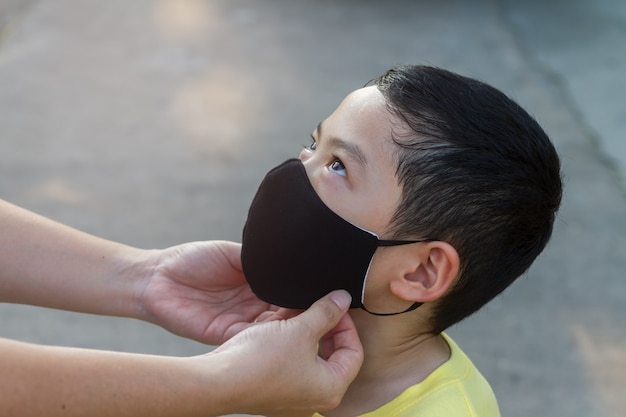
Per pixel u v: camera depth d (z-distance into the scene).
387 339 1.47
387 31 6.55
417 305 1.41
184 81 5.46
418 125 1.34
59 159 4.45
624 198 4.33
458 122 1.34
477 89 1.39
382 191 1.34
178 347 3.15
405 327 1.46
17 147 4.54
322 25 6.63
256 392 1.24
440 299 1.44
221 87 5.41
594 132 5.02
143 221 3.93
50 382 1.08
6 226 1.60
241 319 1.65
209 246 1.67
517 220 1.39
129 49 5.91
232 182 4.31
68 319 3.27
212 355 1.24
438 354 1.51
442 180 1.32
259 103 5.21
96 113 4.98
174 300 1.64
